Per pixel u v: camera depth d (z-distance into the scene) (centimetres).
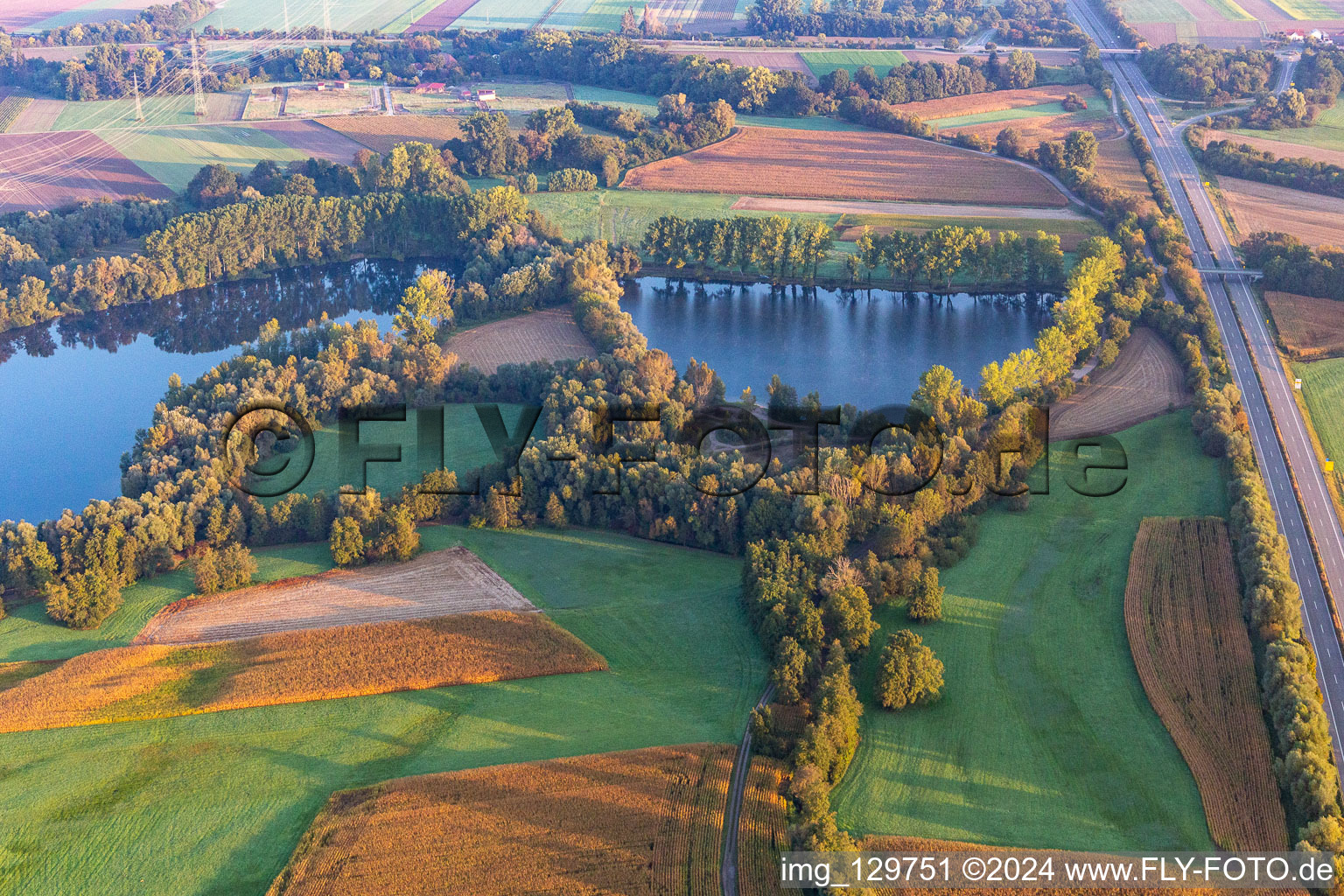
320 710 15775
